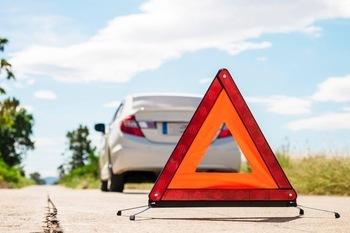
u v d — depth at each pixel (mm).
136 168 8898
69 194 8656
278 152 12891
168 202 4254
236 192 4340
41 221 3861
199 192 4293
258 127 4367
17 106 14422
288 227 3564
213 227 3551
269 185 4371
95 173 21203
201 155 4305
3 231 3281
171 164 4277
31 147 65188
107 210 4984
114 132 9398
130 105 9312
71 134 88000
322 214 4629
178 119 9000
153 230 3359
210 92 4332
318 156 11836
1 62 12773
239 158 8938
